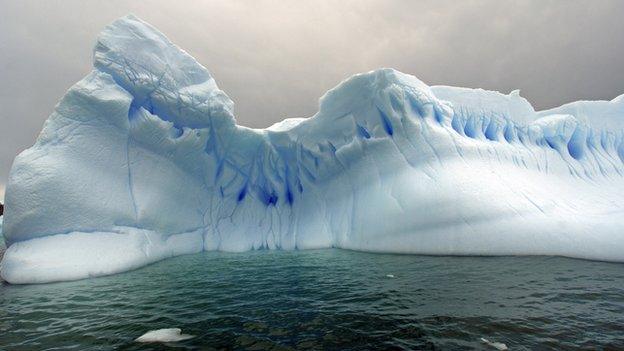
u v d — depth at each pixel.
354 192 11.77
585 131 13.68
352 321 4.16
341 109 12.10
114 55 9.77
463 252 8.47
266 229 13.50
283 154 13.80
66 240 8.12
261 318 4.42
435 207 9.17
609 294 4.88
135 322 4.42
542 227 8.27
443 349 3.27
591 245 7.64
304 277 6.94
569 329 3.64
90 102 9.12
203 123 11.80
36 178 8.12
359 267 7.70
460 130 11.71
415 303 4.74
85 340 3.85
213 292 5.95
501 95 13.13
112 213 9.02
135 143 10.18
